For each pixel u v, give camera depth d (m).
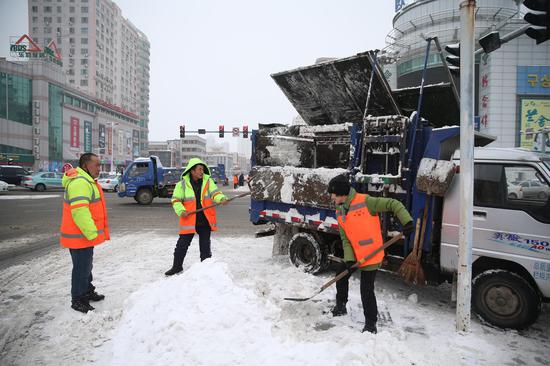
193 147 134.88
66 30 93.06
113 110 89.88
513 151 4.15
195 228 5.51
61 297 4.59
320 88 6.55
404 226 3.36
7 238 8.73
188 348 2.84
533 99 36.81
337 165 7.12
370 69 5.59
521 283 3.74
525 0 5.20
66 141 70.81
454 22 36.81
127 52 117.50
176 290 3.65
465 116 3.61
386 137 4.71
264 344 2.93
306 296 4.52
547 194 3.81
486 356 3.24
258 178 6.24
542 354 3.32
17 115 61.88
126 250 7.32
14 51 67.69
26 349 3.28
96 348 3.29
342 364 2.66
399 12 41.44
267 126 7.16
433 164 4.27
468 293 3.68
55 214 13.31
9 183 31.78
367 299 3.51
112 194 26.34
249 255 6.93
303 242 5.68
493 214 4.01
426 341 3.49
